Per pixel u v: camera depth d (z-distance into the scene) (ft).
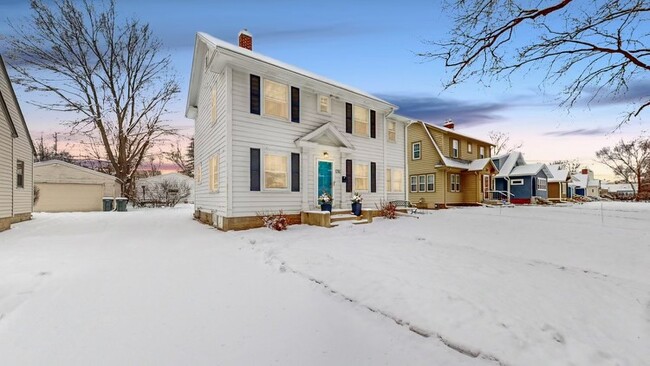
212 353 8.50
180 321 10.44
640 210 60.44
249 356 8.38
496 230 32.83
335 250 21.38
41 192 64.03
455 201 74.54
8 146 33.76
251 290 13.62
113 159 78.59
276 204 34.68
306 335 9.61
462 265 17.69
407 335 9.73
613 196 151.43
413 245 23.90
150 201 87.71
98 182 69.87
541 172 93.86
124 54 79.25
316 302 12.31
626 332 9.94
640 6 11.87
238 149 31.91
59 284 13.94
